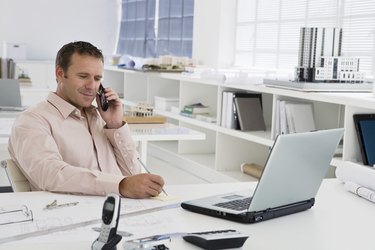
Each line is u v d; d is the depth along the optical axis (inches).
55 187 83.2
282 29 216.8
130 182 81.8
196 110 224.5
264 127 195.9
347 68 159.8
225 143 207.0
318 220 75.6
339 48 161.2
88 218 71.8
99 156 96.0
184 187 90.2
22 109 180.7
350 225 74.0
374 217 78.1
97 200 80.3
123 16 356.5
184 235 64.6
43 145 87.4
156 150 254.8
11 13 338.6
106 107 97.7
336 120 178.1
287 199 76.1
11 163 92.0
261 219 73.6
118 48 361.7
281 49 217.6
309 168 75.7
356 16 178.9
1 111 177.3
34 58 345.7
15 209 74.8
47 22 346.0
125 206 77.9
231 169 209.3
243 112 193.9
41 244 62.4
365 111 143.9
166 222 71.8
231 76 194.5
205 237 62.6
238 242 63.7
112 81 316.2
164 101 245.3
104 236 60.3
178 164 234.1
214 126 204.5
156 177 82.9
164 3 303.4
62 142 91.9
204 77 211.8
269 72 204.7
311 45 158.1
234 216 73.0
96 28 356.8
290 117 166.9
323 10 194.4
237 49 246.2
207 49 256.1
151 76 262.7
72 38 352.5
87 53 93.1
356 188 88.7
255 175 197.0
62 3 347.9
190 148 238.7
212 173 208.1
